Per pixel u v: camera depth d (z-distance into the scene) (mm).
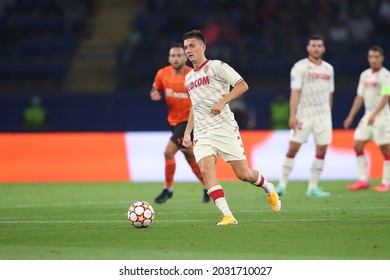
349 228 36000
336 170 70688
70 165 73000
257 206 47969
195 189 62531
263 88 104375
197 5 115125
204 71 36938
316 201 50594
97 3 122188
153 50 108000
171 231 35875
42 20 116062
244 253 30266
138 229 36844
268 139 71688
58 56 111938
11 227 38812
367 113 58625
